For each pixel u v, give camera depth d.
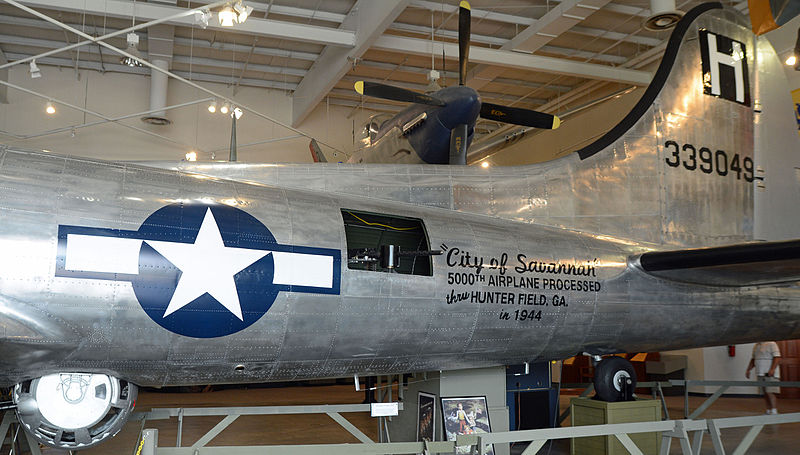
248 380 5.04
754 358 9.80
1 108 16.98
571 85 18.17
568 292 5.86
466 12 8.56
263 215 4.89
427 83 18.05
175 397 12.34
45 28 15.41
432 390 6.05
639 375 13.35
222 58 17.34
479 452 4.10
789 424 8.79
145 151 18.14
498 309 5.54
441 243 5.45
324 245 4.95
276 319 4.73
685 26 7.23
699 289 6.50
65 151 17.44
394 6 11.88
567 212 6.42
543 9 13.69
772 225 7.30
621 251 6.31
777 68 7.70
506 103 19.61
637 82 15.13
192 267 4.48
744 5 12.82
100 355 4.31
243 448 3.79
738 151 7.27
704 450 6.88
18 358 4.11
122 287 4.27
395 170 5.98
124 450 6.73
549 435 4.29
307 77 18.02
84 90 17.78
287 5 14.17
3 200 4.15
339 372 5.25
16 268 4.04
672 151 6.91
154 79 16.69
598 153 6.69
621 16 13.90
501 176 6.32
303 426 8.51
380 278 5.09
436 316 5.29
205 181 4.96
